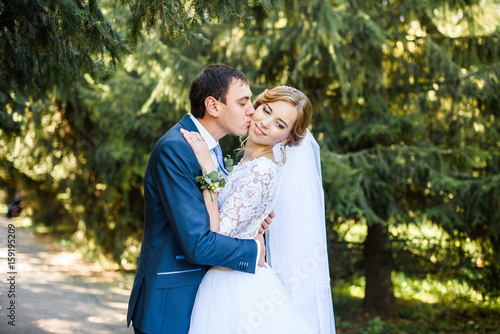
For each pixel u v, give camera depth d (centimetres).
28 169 967
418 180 543
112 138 666
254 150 213
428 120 588
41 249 990
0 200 1417
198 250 178
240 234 202
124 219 831
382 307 641
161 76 507
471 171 554
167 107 579
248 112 204
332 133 568
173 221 182
